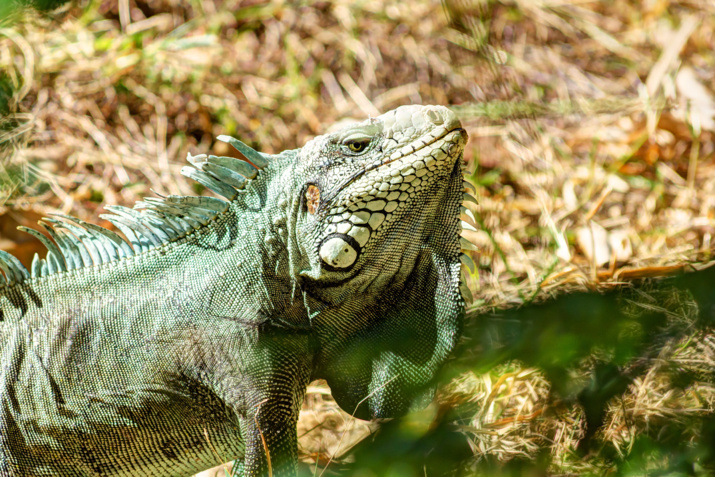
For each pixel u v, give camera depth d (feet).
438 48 30.42
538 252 22.58
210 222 14.98
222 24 31.65
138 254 15.06
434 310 14.56
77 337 14.58
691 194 23.61
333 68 30.25
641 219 23.35
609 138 26.58
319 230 13.98
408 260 14.47
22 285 15.17
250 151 14.89
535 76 29.99
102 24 30.53
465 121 27.22
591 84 29.71
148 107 27.86
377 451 15.19
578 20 32.37
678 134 26.07
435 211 14.34
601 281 19.24
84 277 15.07
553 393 14.30
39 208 23.54
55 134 26.50
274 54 30.53
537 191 24.12
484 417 16.39
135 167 25.80
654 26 31.42
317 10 31.96
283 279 14.48
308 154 14.26
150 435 14.62
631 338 12.63
